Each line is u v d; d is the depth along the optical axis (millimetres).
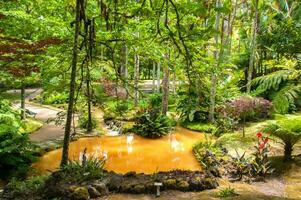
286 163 9734
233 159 9844
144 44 6996
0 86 15805
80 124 15500
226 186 8000
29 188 7309
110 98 17469
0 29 10875
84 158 7922
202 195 7035
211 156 10578
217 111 16766
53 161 11102
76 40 6465
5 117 11031
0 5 11523
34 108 20500
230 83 18141
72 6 4344
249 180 8539
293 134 9211
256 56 20328
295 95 9609
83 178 7223
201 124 16297
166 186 7383
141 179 7668
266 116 16719
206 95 16703
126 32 7754
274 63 15312
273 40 18391
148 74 35969
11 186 7434
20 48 11117
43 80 13445
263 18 21344
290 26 16891
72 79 6805
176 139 14406
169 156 11969
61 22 11398
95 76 11898
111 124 16047
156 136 14508
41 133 14414
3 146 9672
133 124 15547
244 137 11828
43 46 11703
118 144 13430
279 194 7707
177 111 17719
